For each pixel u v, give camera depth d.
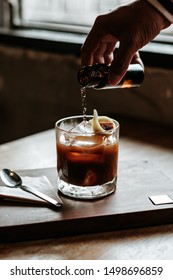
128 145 0.74
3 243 0.48
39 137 0.78
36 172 0.62
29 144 0.75
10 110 1.11
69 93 0.99
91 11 1.01
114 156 0.54
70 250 0.46
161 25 0.57
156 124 0.85
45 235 0.49
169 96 0.86
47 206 0.52
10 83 1.08
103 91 0.94
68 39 0.97
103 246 0.47
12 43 1.04
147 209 0.51
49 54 0.99
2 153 0.71
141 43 0.56
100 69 0.55
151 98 0.88
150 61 0.86
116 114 0.92
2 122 1.13
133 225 0.51
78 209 0.51
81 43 0.93
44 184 0.57
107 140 0.53
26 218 0.49
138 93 0.89
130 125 0.85
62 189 0.55
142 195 0.55
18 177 0.58
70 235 0.49
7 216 0.49
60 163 0.55
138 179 0.59
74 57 0.95
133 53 0.55
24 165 0.66
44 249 0.46
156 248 0.47
